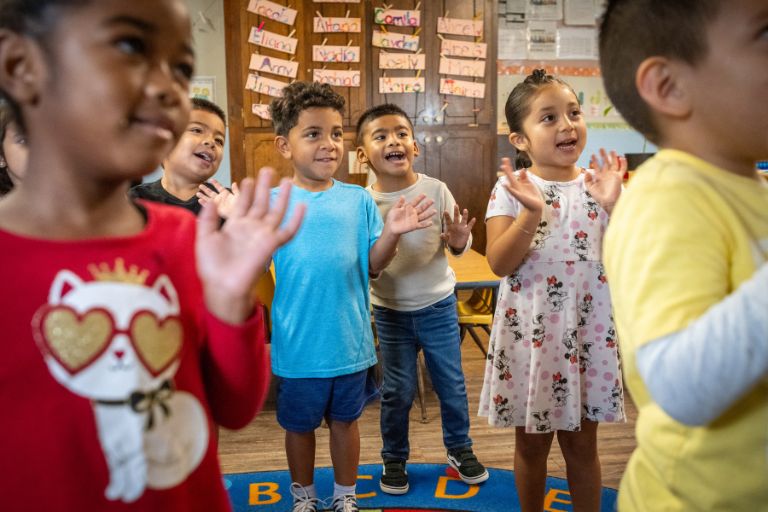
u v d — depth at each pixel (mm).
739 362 579
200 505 726
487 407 1758
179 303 713
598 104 6051
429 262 2307
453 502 2221
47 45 583
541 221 1670
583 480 1753
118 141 595
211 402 814
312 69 4887
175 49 629
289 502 2256
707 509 714
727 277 678
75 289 638
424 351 2342
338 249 1942
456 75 5086
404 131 2363
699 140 744
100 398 642
